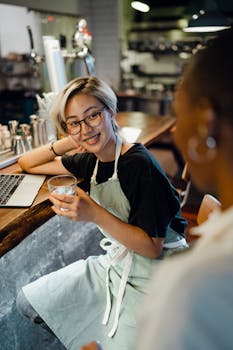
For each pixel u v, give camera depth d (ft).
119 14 18.78
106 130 3.76
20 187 4.30
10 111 9.19
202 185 1.65
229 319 1.15
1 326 4.68
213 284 1.18
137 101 18.84
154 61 20.44
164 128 8.67
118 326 3.60
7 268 4.70
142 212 3.53
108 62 20.15
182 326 1.18
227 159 1.43
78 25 8.05
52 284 4.18
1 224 3.41
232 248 1.24
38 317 4.06
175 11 19.21
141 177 3.59
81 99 3.65
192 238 5.74
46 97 6.38
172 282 1.28
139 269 3.86
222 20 10.84
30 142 5.87
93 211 3.41
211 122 1.39
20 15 9.31
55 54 7.00
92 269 4.30
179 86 1.56
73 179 3.88
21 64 9.30
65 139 4.68
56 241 5.81
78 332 3.84
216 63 1.36
